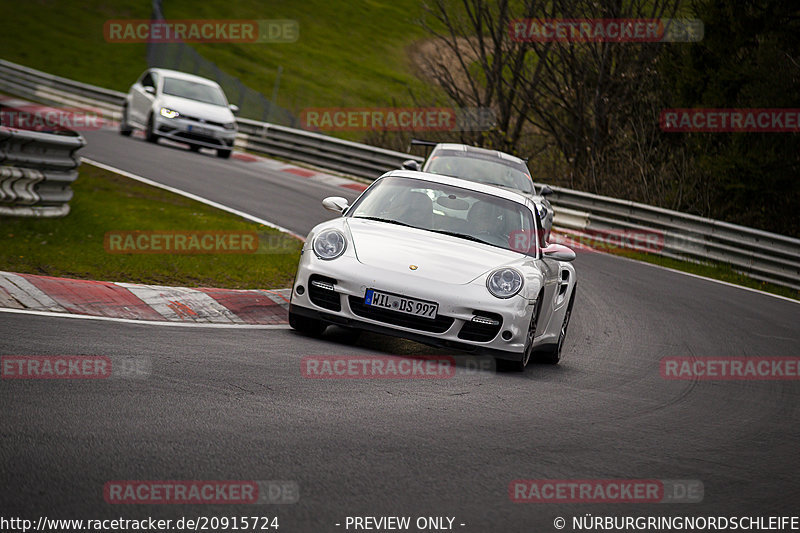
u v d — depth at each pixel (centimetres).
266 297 3152
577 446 1839
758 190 7375
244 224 4662
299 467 1482
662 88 8681
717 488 1670
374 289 2511
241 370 2111
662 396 2519
